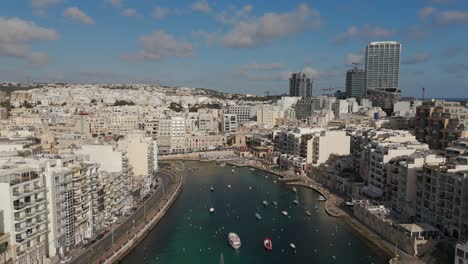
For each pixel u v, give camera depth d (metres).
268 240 183.75
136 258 169.12
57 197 153.88
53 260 150.00
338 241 188.38
